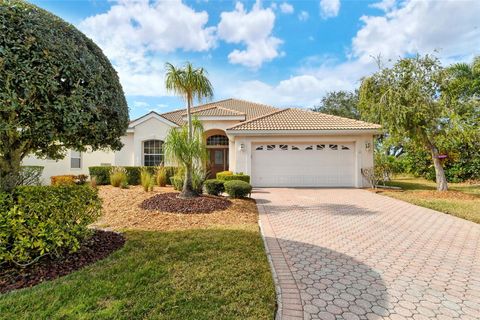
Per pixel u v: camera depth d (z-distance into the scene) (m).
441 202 10.35
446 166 17.83
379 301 3.41
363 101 14.37
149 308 2.98
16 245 3.64
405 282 3.94
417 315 3.12
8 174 4.04
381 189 14.47
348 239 5.95
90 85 3.90
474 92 16.55
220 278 3.75
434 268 4.45
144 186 11.74
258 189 14.46
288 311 3.16
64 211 4.13
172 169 14.98
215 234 5.82
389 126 13.22
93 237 5.27
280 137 15.42
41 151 4.57
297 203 10.36
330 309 3.21
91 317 2.79
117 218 7.31
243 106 22.92
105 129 4.18
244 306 3.12
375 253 5.11
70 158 17.53
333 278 4.04
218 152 19.58
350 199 11.30
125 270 3.91
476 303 3.40
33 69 3.28
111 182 14.19
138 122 17.81
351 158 15.43
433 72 12.80
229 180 11.77
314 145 15.54
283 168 15.58
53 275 3.78
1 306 2.95
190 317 2.86
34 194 4.01
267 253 5.05
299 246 5.46
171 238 5.49
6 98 3.04
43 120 3.37
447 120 12.48
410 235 6.28
